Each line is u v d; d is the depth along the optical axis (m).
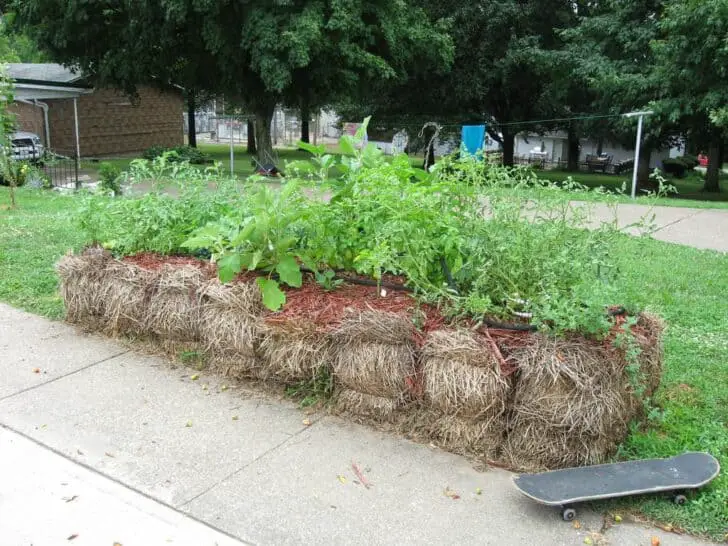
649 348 3.92
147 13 20.44
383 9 21.72
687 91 20.38
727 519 3.20
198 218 5.64
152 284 5.17
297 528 3.19
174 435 4.02
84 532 3.19
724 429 3.99
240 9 19.98
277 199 4.83
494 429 3.73
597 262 3.95
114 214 5.87
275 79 19.70
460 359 3.71
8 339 5.46
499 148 41.09
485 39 27.62
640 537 3.11
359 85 23.94
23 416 4.25
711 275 7.70
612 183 30.42
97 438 4.00
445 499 3.41
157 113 35.12
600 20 24.39
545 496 3.22
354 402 4.17
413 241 4.12
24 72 27.73
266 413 4.30
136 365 5.00
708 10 17.94
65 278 5.68
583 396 3.50
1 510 3.34
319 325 4.25
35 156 19.31
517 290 4.00
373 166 5.05
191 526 3.21
